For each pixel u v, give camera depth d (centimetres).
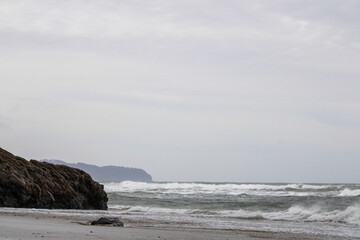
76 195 3869
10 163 3625
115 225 1952
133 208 3966
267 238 1678
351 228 2330
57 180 3856
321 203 4272
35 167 3803
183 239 1505
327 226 2455
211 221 2570
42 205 3534
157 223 2288
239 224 2411
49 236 1359
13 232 1451
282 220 2930
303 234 1912
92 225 1925
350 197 5069
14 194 3384
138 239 1401
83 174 4169
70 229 1661
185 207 4362
